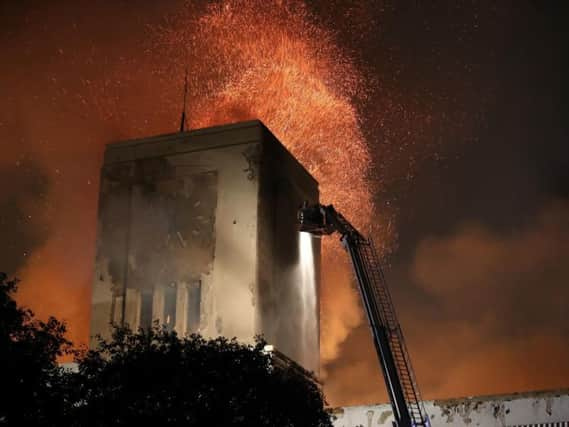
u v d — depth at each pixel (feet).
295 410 117.91
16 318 108.17
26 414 105.70
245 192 159.53
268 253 159.02
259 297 154.20
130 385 112.47
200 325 154.71
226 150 162.61
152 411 109.70
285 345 160.86
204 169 163.12
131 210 165.07
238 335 152.56
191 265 158.81
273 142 166.61
